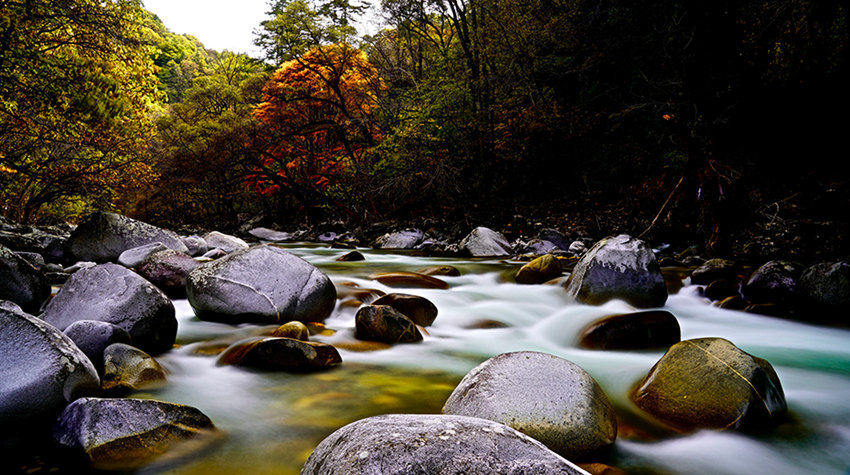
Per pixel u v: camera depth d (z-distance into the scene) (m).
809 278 5.33
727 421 2.44
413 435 1.49
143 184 17.53
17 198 16.34
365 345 3.91
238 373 3.24
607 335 3.93
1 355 2.27
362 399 2.88
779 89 9.23
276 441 2.34
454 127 16.97
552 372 2.33
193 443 2.26
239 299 4.22
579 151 15.99
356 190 19.02
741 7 9.39
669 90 12.02
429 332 4.49
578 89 16.53
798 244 8.62
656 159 13.57
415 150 17.00
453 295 6.00
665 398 2.65
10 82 10.59
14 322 2.39
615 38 14.15
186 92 36.66
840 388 3.21
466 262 9.79
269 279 4.34
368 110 23.22
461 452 1.42
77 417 2.11
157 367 3.04
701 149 9.44
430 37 21.56
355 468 1.39
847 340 4.44
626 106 13.49
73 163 15.04
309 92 23.52
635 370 3.34
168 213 32.12
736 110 9.88
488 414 2.13
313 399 2.86
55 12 10.62
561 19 15.45
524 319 5.07
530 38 16.47
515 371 2.33
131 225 7.72
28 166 14.32
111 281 3.60
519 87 16.42
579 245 11.11
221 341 3.85
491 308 5.45
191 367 3.34
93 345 3.02
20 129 12.64
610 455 2.23
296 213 27.19
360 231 17.75
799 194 9.46
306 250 13.52
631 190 13.51
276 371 3.29
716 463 2.21
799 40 8.65
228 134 24.92
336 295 4.81
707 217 9.20
